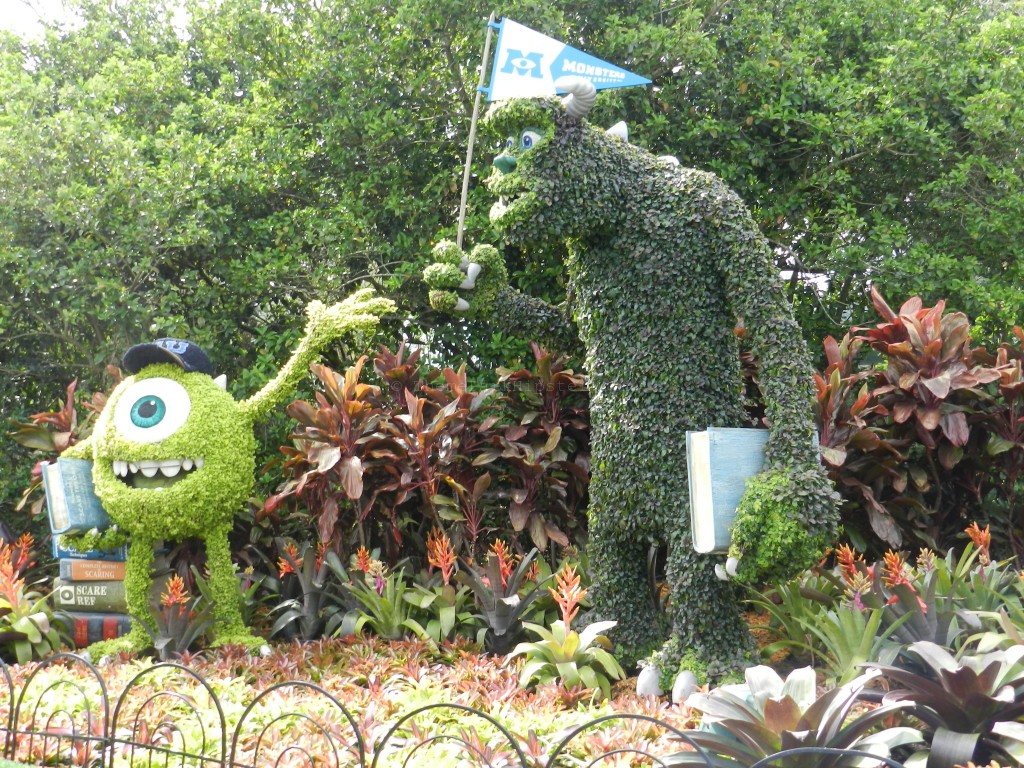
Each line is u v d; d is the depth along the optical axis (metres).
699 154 8.11
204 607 5.48
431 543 5.84
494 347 7.77
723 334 4.75
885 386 6.18
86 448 5.68
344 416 5.94
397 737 3.83
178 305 7.94
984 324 8.47
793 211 8.23
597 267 4.93
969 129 8.06
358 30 8.17
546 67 5.28
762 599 5.32
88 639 5.81
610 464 4.82
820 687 4.28
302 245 8.45
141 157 7.95
